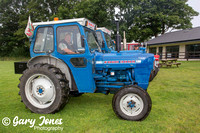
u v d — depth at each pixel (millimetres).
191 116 2918
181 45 16781
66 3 20750
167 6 21766
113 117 2859
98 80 3273
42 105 3068
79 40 2988
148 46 20828
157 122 2666
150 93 4473
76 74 3047
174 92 4535
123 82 3109
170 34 20531
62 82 2910
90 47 3209
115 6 18156
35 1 22359
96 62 3127
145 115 2635
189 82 5895
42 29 3148
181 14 21406
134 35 20141
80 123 2631
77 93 3828
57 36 3064
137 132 2354
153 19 21297
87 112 3100
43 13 22453
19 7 27688
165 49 18922
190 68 9906
